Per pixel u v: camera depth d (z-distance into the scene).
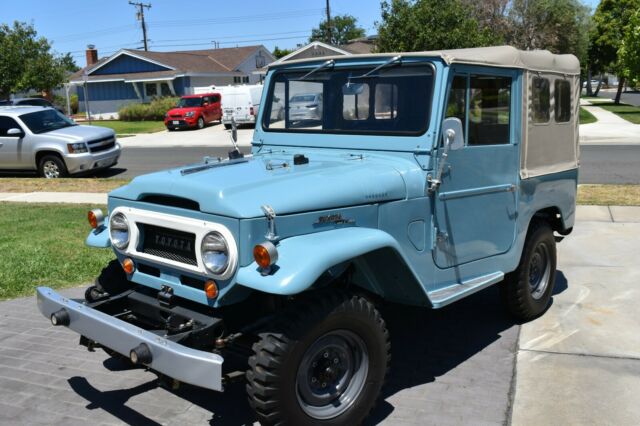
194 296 3.37
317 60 4.36
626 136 20.22
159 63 42.22
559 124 5.08
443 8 20.59
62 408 3.84
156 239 3.54
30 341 4.95
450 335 4.88
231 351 3.44
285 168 3.75
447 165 3.93
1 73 32.66
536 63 4.64
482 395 3.88
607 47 41.22
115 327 3.19
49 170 14.62
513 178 4.54
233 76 45.91
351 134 4.21
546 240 5.12
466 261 4.25
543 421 3.56
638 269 6.49
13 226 9.00
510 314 5.09
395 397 3.87
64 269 6.78
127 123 36.19
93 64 49.16
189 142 24.50
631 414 3.63
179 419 3.67
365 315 3.33
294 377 3.08
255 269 3.04
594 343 4.66
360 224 3.52
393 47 20.75
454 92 3.90
